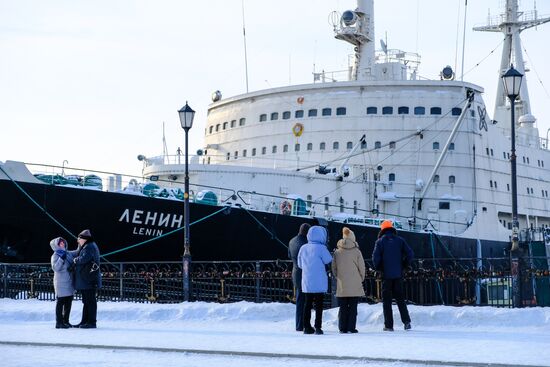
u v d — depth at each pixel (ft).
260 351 40.88
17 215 87.25
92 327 56.65
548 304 75.51
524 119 187.01
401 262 53.16
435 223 140.87
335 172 135.95
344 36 157.28
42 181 90.58
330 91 144.25
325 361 38.01
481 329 52.75
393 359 37.60
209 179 120.57
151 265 94.43
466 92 144.66
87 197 90.79
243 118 150.82
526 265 68.95
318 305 51.75
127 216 94.07
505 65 195.83
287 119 145.59
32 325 59.62
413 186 140.15
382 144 141.18
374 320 57.31
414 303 80.18
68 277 56.80
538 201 175.63
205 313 63.05
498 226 154.51
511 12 192.54
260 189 122.11
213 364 37.37
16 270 83.25
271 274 78.23
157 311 63.36
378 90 143.54
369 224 122.01
